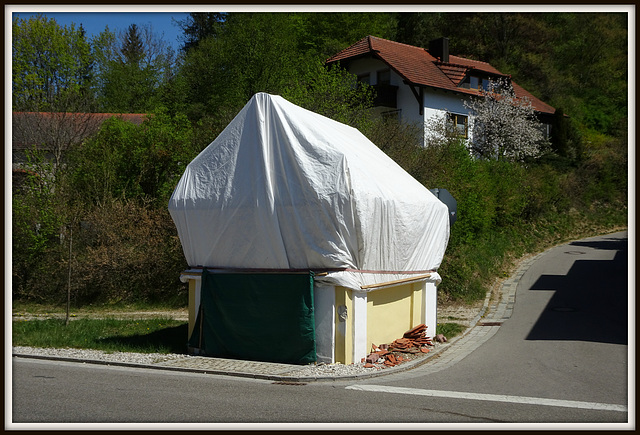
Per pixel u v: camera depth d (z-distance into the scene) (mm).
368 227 9242
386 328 10430
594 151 35188
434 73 31078
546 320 13250
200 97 37625
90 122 25656
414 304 11430
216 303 9992
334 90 21156
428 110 29594
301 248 9320
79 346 10984
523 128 29672
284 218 9422
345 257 9047
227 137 10180
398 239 10305
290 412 6273
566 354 10000
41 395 7004
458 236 18812
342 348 9023
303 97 21250
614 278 17750
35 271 19734
